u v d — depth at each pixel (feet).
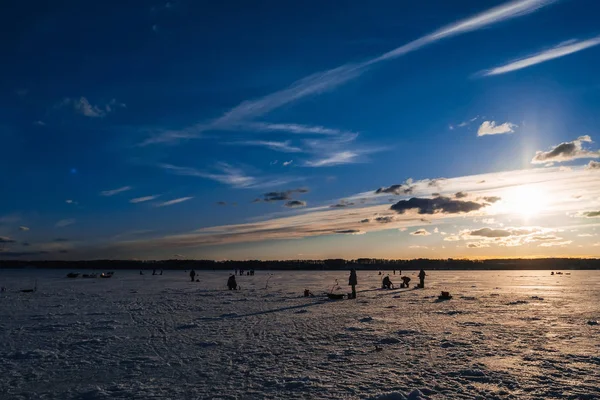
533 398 26.66
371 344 43.57
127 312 71.20
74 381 31.48
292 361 36.73
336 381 30.58
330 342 44.91
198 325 56.80
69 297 101.86
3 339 47.52
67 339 47.39
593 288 131.54
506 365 34.53
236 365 35.58
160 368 34.86
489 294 105.60
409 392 27.76
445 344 42.93
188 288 136.67
